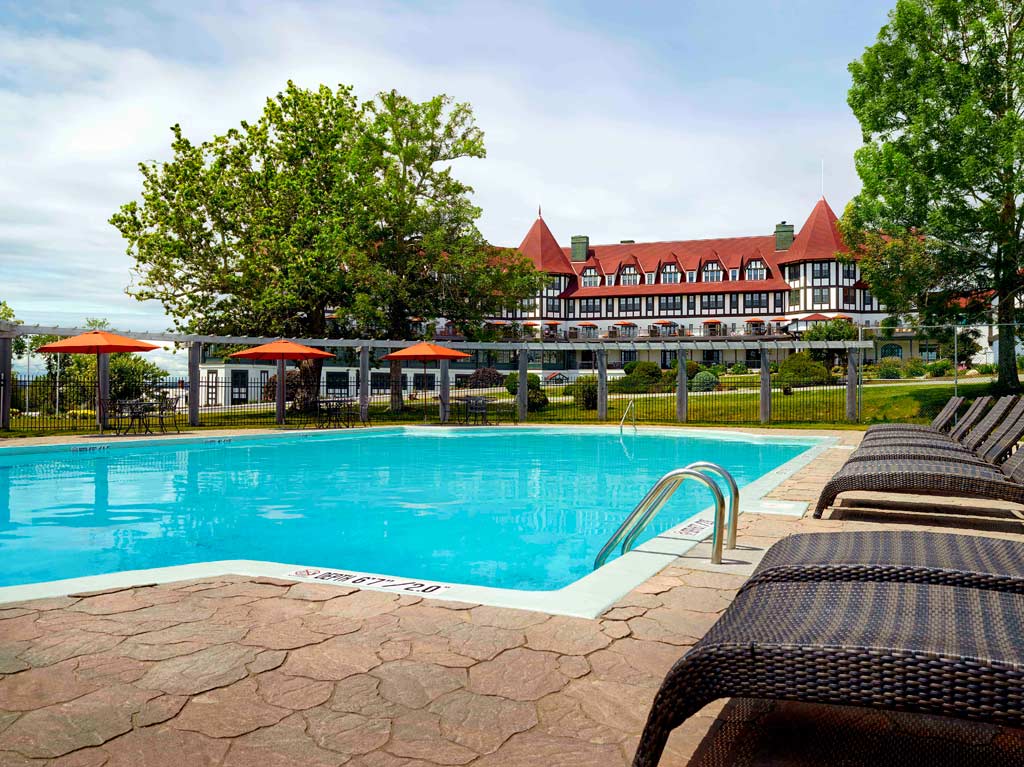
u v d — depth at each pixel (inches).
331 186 1174.3
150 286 1123.3
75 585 166.2
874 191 1057.5
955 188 987.9
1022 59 968.3
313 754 88.3
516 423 944.9
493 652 124.0
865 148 1069.8
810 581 101.3
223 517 338.6
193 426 849.5
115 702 103.2
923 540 119.0
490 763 86.2
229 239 1156.5
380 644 127.8
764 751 87.1
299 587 165.5
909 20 1020.5
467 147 1129.4
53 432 735.1
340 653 123.3
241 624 138.6
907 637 73.3
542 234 3093.0
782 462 576.4
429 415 1104.2
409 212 1112.8
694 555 200.4
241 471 507.5
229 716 98.9
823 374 1278.3
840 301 2625.5
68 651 123.6
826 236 2672.2
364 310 1049.5
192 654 122.4
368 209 1102.4
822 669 71.9
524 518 337.7
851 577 100.0
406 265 1136.2
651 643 128.8
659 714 77.1
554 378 2289.6
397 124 1115.3
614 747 90.3
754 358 2699.3
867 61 1053.2
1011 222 1013.8
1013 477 223.3
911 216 1005.2
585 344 979.3
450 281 1136.2
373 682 110.9
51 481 452.4
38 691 107.0
